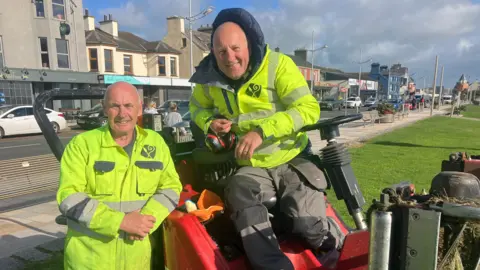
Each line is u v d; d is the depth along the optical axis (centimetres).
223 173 240
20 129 1825
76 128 2194
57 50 2533
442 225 156
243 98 220
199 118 239
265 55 215
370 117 2322
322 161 226
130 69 3419
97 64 3055
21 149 1401
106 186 206
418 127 2078
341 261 201
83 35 2691
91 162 205
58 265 394
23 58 2392
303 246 213
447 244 162
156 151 221
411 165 890
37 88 2458
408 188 189
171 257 219
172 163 231
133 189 213
